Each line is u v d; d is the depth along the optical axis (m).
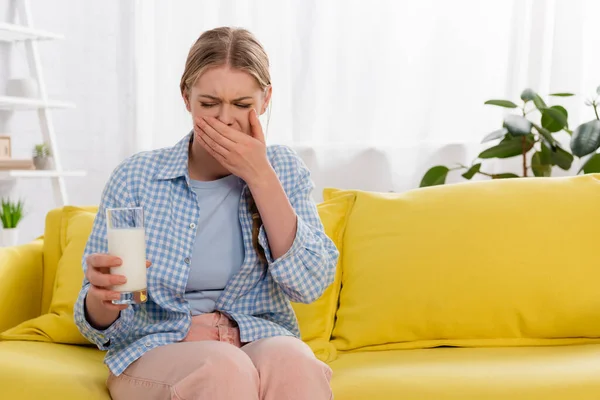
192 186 1.51
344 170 3.27
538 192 1.81
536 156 2.79
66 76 3.61
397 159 3.21
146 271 1.38
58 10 3.60
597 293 1.69
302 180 1.59
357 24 3.22
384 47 3.19
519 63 3.01
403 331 1.72
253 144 1.42
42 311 1.90
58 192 3.30
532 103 3.00
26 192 3.55
